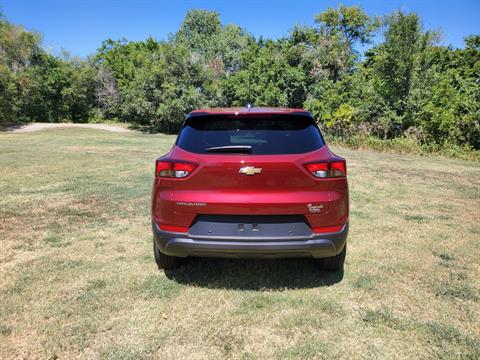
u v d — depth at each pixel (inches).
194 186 116.1
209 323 105.0
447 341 97.4
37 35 1325.0
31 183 296.5
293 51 1034.7
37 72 1339.8
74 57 1492.4
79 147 601.0
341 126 726.5
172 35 1664.6
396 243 171.5
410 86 639.1
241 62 1444.4
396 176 348.5
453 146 543.8
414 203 246.2
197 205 115.0
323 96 899.4
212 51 1581.0
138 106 1086.4
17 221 197.2
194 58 1085.8
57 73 1411.2
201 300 117.9
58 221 198.4
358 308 113.7
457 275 137.3
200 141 124.7
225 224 115.0
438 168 404.8
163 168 119.6
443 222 204.4
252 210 113.1
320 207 115.0
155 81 1067.3
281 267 144.7
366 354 92.3
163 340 97.0
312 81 1020.5
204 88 1070.4
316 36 1169.4
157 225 121.7
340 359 90.5
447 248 165.3
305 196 114.2
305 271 140.9
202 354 91.7
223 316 108.7
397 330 102.3
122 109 1290.6
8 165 389.1
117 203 237.3
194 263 147.6
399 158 502.0
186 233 117.1
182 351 92.7
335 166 117.9
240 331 101.6
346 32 1627.7
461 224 201.2
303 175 114.3
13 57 1279.5
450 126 554.9
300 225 115.2
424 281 132.2
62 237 173.9
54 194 259.3
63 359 89.0
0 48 1234.6
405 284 130.0
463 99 583.5
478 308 113.9
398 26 641.0
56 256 151.2
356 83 848.3
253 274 138.0
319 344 96.1
